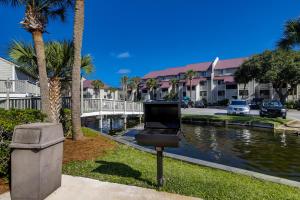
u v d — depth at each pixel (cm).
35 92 2647
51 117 1052
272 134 2103
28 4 1041
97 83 8356
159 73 9231
